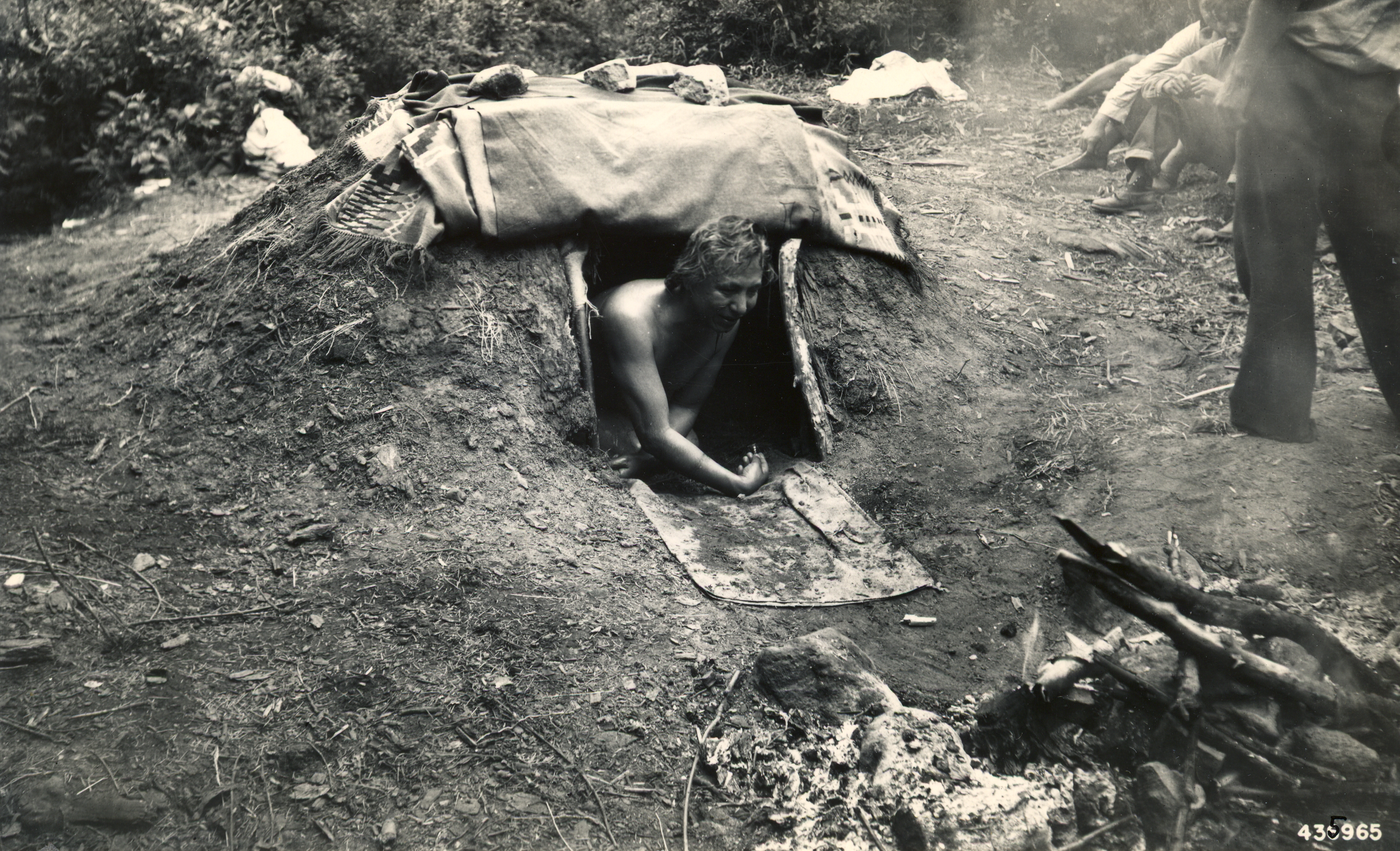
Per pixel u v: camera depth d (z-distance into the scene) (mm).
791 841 2621
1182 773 2822
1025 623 3562
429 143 4297
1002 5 11117
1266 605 3496
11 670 2947
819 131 5320
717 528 3949
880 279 5055
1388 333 4324
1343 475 4270
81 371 4496
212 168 8406
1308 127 4082
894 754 2740
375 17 9961
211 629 3133
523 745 2814
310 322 4168
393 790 2662
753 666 3119
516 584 3387
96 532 3545
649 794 2730
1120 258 6457
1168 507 4113
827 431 4445
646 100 4895
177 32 8469
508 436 3959
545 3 11656
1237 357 5383
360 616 3188
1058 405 4871
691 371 4367
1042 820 2637
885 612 3570
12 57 7863
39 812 2520
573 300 4219
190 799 2588
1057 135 8859
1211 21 5004
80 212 7668
